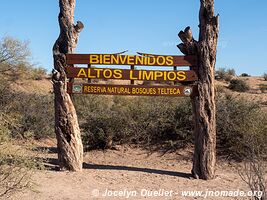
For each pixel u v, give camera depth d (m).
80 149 10.77
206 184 9.67
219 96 14.87
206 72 10.34
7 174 5.81
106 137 14.35
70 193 8.36
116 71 10.55
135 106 15.30
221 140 13.60
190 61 10.47
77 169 10.61
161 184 9.59
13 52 23.05
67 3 10.69
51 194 8.14
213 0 10.36
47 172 10.12
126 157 13.47
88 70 10.55
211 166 10.24
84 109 16.20
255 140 10.66
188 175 10.72
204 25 10.41
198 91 10.37
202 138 10.30
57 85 10.57
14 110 16.39
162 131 14.63
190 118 14.06
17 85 23.38
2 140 5.78
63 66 10.59
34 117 16.52
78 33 10.74
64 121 10.57
